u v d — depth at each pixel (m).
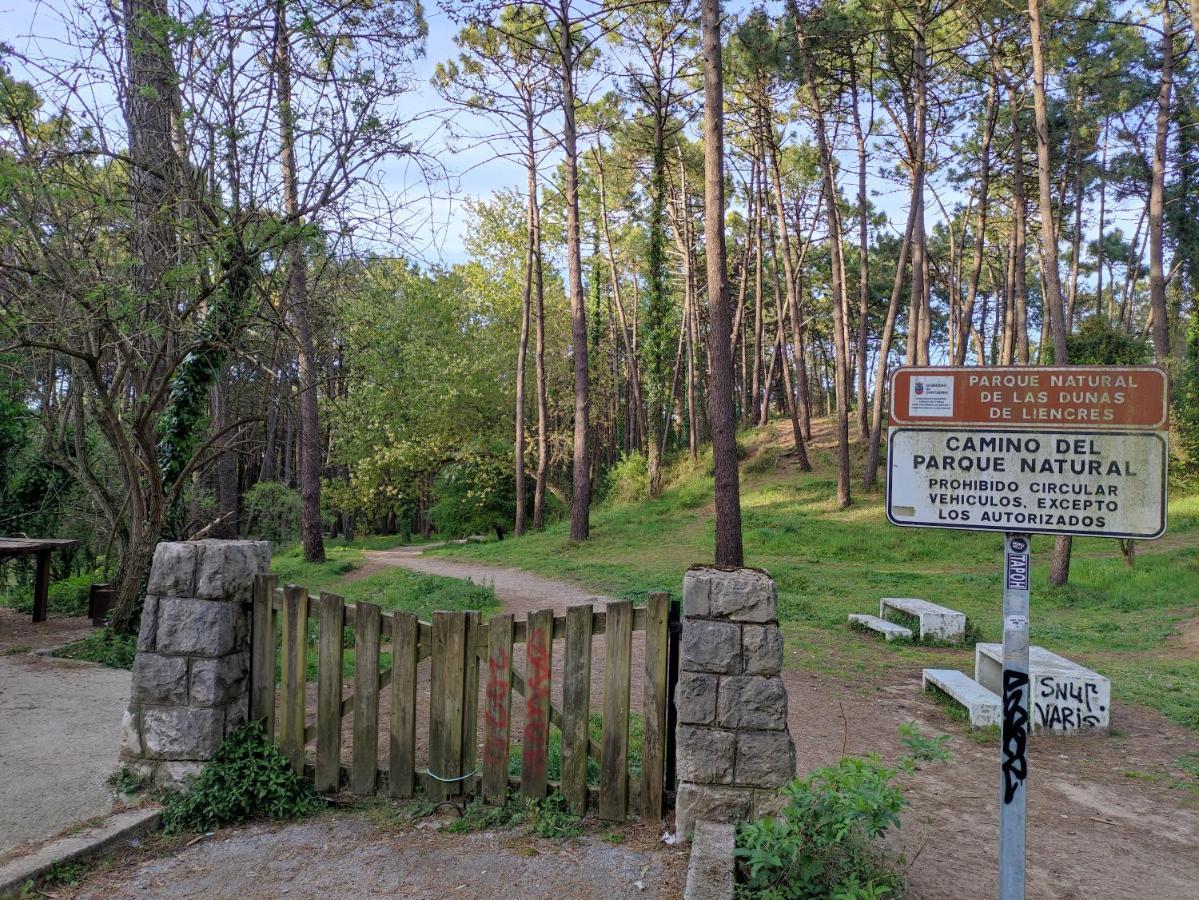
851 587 15.81
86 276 7.73
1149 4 26.64
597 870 3.84
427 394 30.97
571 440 35.34
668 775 4.40
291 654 4.78
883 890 3.16
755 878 3.39
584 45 25.41
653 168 31.20
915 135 28.08
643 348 32.28
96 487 10.10
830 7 22.84
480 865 3.92
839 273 26.95
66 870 3.87
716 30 15.14
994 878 4.05
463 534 34.25
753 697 3.97
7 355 9.13
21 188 7.26
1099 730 6.82
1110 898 3.99
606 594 14.59
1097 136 30.14
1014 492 2.89
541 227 34.81
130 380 10.12
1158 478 2.71
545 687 4.43
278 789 4.54
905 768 3.44
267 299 8.20
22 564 13.15
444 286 32.44
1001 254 42.56
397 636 4.65
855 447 32.50
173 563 4.77
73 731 5.70
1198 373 23.59
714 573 4.09
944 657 9.65
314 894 3.70
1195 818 5.08
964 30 24.80
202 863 4.02
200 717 4.66
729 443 15.26
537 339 33.41
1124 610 13.60
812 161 30.42
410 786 4.64
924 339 31.09
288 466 37.44
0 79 7.09
